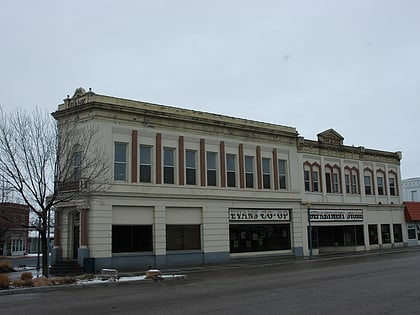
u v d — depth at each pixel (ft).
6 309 45.96
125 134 101.91
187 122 112.78
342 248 153.28
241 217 120.78
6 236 206.18
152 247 103.55
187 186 110.63
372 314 37.35
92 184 88.53
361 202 158.10
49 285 65.26
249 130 125.80
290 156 136.15
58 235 101.81
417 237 179.93
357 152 160.25
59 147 81.61
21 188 78.69
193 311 41.19
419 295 47.29
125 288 64.59
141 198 102.17
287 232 132.77
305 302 44.73
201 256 110.93
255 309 41.34
